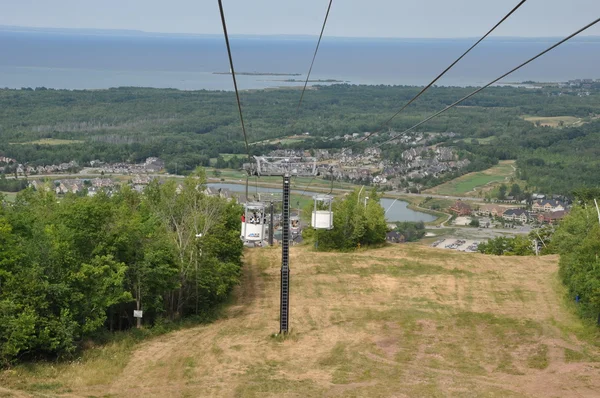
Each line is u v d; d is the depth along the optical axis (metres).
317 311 44.28
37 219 39.59
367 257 61.44
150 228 41.91
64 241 36.09
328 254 63.09
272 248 66.75
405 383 29.80
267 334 38.66
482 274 54.41
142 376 30.67
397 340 37.25
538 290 49.25
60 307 34.09
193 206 48.72
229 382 29.77
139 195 56.75
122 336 38.03
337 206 68.69
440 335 38.25
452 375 31.11
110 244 38.59
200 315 43.66
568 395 28.31
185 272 42.69
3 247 33.66
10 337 30.92
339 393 28.27
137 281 39.41
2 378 29.22
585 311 41.38
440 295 48.28
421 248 66.69
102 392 28.12
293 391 28.48
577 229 51.81
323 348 35.69
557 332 38.66
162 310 40.88
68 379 29.89
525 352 34.94
